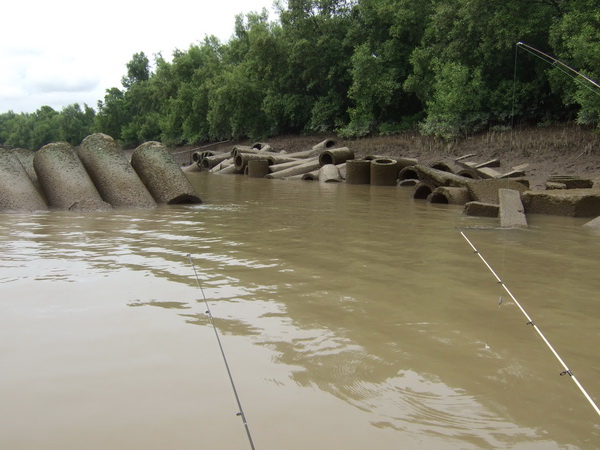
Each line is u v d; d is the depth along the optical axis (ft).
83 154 45.68
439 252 24.08
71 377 11.38
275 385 11.07
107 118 268.62
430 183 48.14
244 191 58.95
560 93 81.30
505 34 78.43
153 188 45.57
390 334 13.93
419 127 103.30
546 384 11.25
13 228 30.78
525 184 44.78
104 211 39.68
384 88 109.81
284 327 14.34
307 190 60.13
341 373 11.66
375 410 10.14
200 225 32.17
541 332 14.20
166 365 11.95
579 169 60.13
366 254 23.53
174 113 196.44
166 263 21.53
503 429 9.55
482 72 89.71
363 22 123.03
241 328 14.24
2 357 12.38
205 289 17.80
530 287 18.47
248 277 19.39
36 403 10.32
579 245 26.05
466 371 11.82
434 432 9.42
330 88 133.69
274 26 162.20
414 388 11.02
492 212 36.09
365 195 53.31
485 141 81.71
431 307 16.15
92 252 23.68
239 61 188.14
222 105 156.25
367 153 96.94
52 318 14.94
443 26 90.38
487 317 15.35
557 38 69.41
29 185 41.24
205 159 112.06
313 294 17.33
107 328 14.20
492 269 20.89
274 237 27.86
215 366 11.94
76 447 8.91
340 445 8.97
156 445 8.95
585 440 9.22
